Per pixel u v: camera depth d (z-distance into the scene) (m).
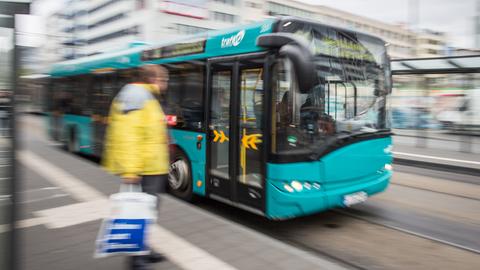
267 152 5.29
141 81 3.62
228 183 6.04
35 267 3.87
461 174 10.74
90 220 5.27
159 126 3.56
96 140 10.25
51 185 7.18
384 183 6.21
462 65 13.67
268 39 5.06
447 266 4.68
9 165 2.94
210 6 67.50
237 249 4.40
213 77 6.34
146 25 65.25
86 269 3.85
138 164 3.42
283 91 5.19
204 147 6.54
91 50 85.19
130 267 3.66
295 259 4.17
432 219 6.46
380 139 6.18
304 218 6.49
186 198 7.05
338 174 5.59
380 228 6.02
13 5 2.64
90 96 10.65
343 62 5.77
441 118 18.86
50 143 14.34
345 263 4.78
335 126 5.61
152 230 4.94
